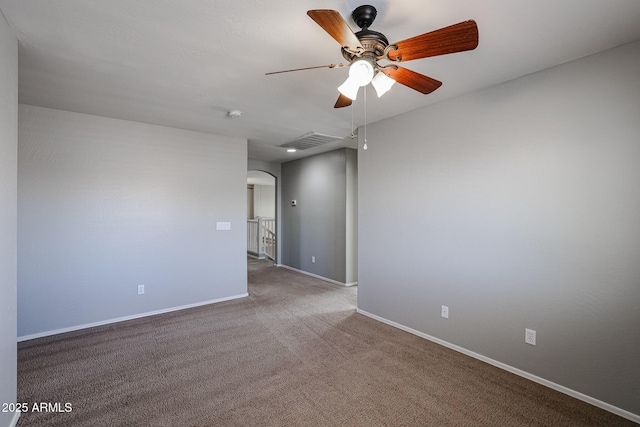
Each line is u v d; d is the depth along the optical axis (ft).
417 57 5.28
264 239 27.89
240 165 14.52
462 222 9.06
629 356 6.32
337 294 15.43
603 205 6.61
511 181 7.99
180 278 12.98
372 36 5.05
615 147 6.45
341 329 10.91
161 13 5.36
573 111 6.98
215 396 7.06
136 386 7.44
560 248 7.20
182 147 12.95
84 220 10.91
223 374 7.98
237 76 7.85
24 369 8.17
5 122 5.59
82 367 8.29
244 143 14.64
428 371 8.14
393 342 9.86
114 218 11.47
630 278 6.30
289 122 11.92
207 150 13.60
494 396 7.07
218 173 13.91
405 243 10.71
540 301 7.54
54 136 10.37
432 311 9.91
